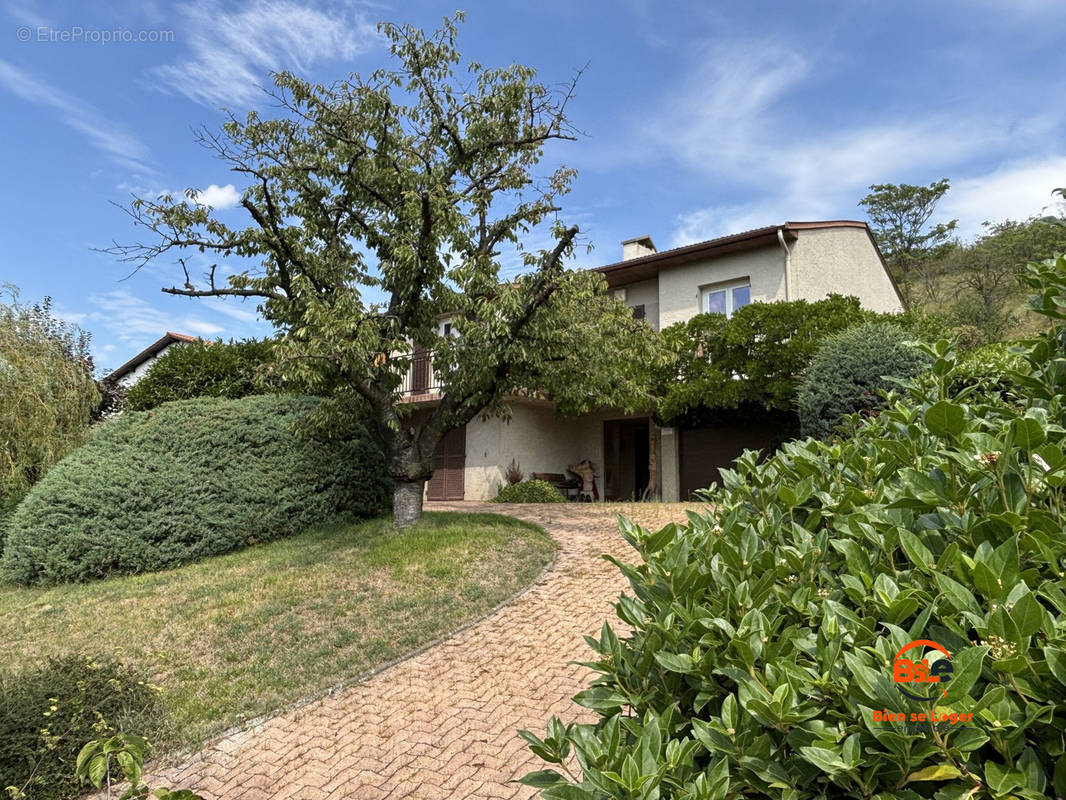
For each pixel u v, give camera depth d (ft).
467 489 51.90
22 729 11.85
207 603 21.22
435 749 12.76
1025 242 85.05
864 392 30.91
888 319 39.01
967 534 4.54
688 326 44.80
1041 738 3.38
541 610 19.93
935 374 7.44
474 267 26.03
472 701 14.61
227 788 11.91
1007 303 87.61
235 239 26.71
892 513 5.15
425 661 16.89
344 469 31.96
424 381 54.03
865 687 3.32
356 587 21.79
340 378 27.76
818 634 4.26
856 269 48.93
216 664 16.98
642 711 4.88
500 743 12.76
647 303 54.95
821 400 31.94
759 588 4.98
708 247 48.29
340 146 27.68
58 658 14.92
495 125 28.89
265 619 19.62
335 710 14.69
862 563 4.86
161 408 32.04
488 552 24.73
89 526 26.55
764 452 45.65
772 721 3.68
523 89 28.43
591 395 29.58
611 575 22.89
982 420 5.95
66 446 35.17
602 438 57.41
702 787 3.57
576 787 3.80
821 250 47.57
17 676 14.28
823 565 5.57
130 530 26.68
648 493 50.31
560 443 57.00
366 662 16.87
